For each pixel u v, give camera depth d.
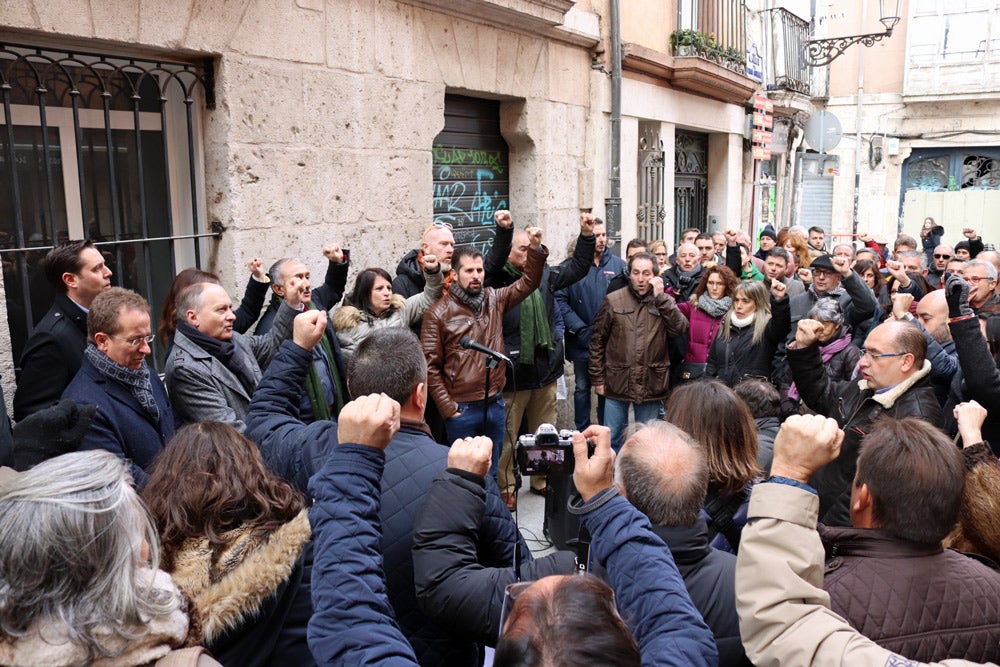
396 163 5.53
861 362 3.30
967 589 1.71
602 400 5.81
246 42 4.34
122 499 1.29
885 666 1.37
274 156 4.58
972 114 17.47
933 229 13.00
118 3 3.68
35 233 3.84
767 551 1.53
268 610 1.67
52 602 1.19
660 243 7.68
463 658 2.08
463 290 4.50
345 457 1.64
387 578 1.99
